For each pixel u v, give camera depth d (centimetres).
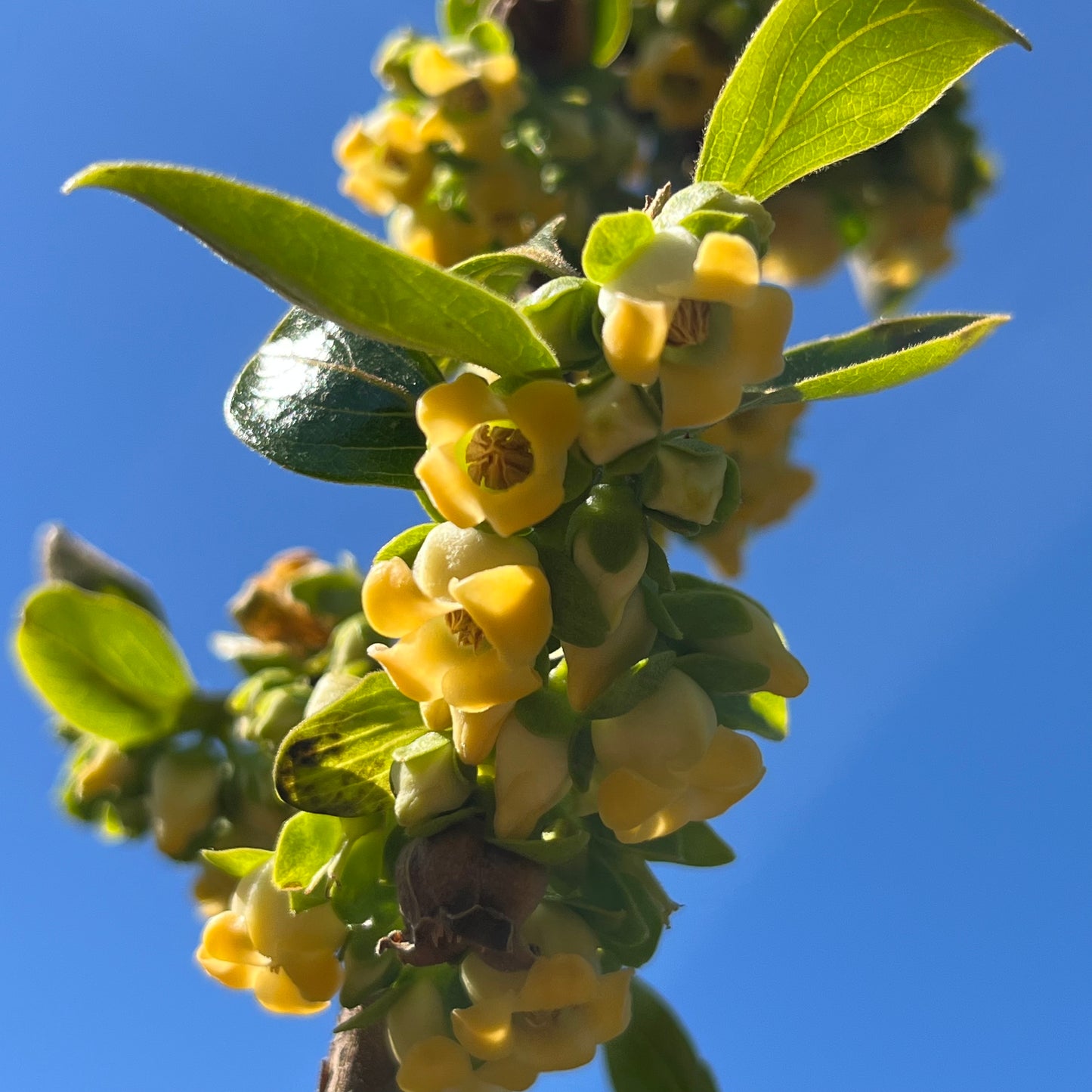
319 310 7
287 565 14
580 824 9
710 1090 12
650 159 18
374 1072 10
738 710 10
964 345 8
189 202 6
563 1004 8
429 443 7
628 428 7
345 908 9
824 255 18
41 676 13
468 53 16
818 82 9
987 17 8
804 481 17
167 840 13
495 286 9
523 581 7
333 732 8
